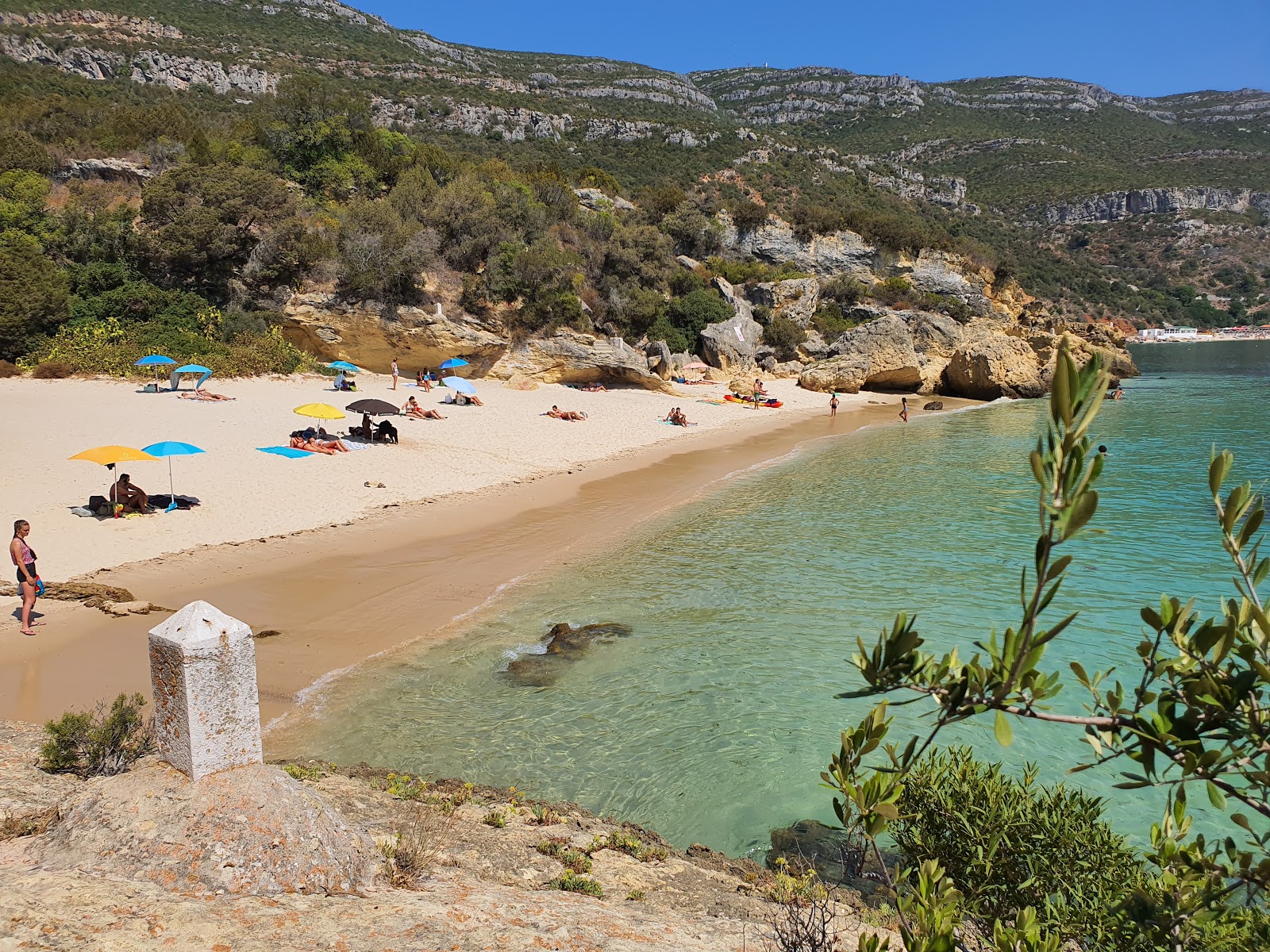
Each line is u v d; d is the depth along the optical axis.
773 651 12.50
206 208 38.62
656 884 6.52
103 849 4.63
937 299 68.75
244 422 27.70
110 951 3.70
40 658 11.11
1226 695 2.55
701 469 28.28
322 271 39.69
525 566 16.89
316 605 14.10
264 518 18.81
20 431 24.03
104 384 32.12
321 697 10.85
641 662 12.11
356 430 27.75
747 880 6.94
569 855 6.77
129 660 11.16
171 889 4.40
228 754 5.02
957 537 19.06
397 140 59.66
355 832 5.35
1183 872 3.83
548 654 12.31
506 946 4.44
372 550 17.36
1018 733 10.06
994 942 4.18
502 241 44.06
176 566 15.40
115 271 37.53
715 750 9.69
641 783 8.97
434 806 7.62
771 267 68.81
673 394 44.84
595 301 50.06
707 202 74.88
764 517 21.23
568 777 9.05
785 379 54.84
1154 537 18.78
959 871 5.60
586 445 31.17
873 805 3.17
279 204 40.25
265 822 4.80
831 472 27.84
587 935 4.84
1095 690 2.99
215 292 39.88
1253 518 2.74
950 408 48.22
